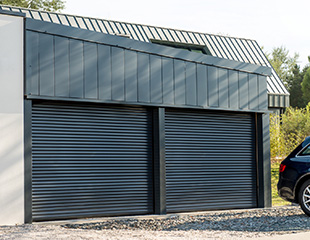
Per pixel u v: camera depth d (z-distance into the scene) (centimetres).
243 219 930
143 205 1054
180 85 1108
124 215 1024
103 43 1001
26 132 903
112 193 1011
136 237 721
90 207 980
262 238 677
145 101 1054
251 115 1245
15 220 881
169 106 1086
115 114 1030
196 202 1127
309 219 892
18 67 903
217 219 952
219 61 1170
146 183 1063
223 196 1173
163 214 1056
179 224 893
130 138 1047
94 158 993
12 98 895
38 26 923
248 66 1220
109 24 1834
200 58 1140
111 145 1019
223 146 1187
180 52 1109
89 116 995
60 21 1723
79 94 966
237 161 1209
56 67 940
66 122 964
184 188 1111
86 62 978
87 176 981
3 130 883
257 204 1230
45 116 940
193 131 1138
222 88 1175
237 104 1198
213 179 1160
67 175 957
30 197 898
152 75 1067
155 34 1892
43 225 869
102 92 996
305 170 950
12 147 888
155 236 734
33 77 913
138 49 1047
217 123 1182
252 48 2153
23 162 896
